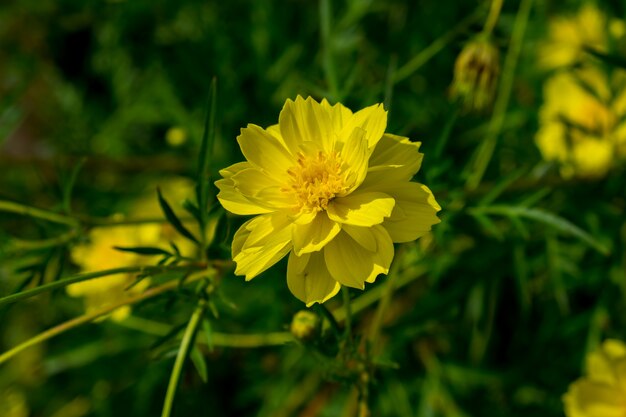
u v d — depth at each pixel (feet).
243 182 0.73
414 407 1.16
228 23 1.32
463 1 1.23
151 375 1.21
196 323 0.80
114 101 1.49
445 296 1.05
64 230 0.98
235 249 0.72
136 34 1.39
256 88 1.29
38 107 1.62
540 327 1.11
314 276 0.72
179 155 1.37
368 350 0.82
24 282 0.92
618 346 0.93
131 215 1.17
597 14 1.11
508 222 1.06
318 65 1.22
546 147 1.06
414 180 0.87
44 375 1.34
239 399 1.22
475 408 1.13
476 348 1.12
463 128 1.18
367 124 0.73
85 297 1.21
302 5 1.30
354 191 0.73
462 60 0.95
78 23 1.53
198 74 1.29
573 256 1.07
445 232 0.93
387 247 0.70
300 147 0.73
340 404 1.15
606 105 1.00
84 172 1.34
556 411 1.08
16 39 1.58
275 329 1.15
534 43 1.17
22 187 1.34
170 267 0.81
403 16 1.26
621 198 1.06
